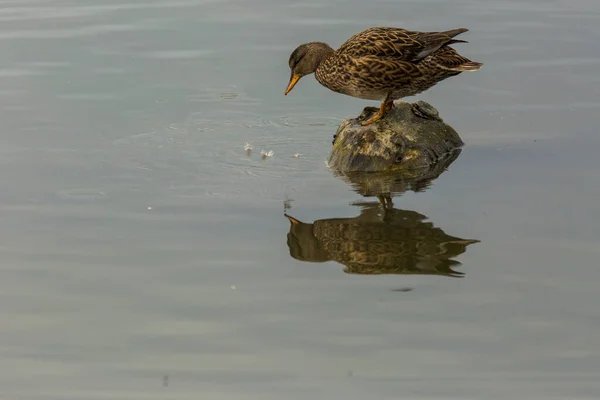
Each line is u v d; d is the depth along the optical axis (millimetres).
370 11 21094
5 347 9688
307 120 16500
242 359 9453
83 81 17828
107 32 20250
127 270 11211
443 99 17188
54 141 15305
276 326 10023
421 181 13875
